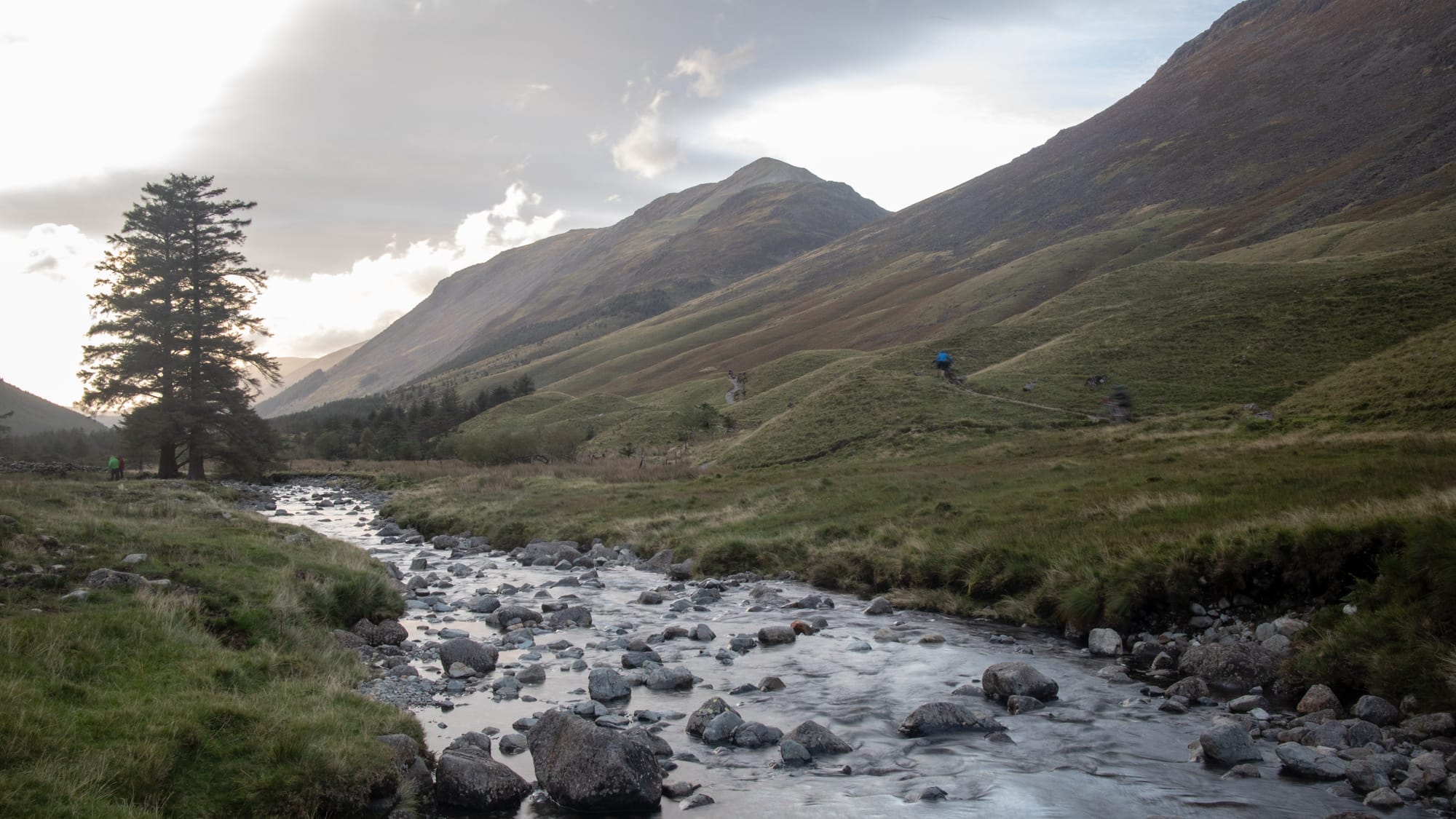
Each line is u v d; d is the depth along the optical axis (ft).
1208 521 64.64
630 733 37.99
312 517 169.68
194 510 94.27
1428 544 44.62
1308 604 50.80
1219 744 35.01
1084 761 35.50
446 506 158.81
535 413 497.46
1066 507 83.92
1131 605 56.80
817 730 38.32
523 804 32.12
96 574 48.42
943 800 31.81
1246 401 176.96
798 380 366.43
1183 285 307.99
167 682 35.50
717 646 58.49
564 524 128.36
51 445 537.65
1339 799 30.94
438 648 56.65
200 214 229.86
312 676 42.06
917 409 210.59
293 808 28.63
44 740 27.63
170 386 223.51
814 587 82.17
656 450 288.92
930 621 65.05
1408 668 39.60
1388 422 116.67
